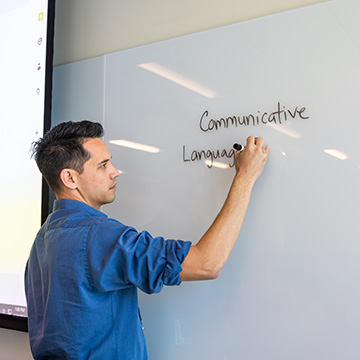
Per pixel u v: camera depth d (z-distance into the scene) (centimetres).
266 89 117
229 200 104
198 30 133
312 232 108
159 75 138
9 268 157
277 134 114
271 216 113
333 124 107
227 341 117
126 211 139
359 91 104
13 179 159
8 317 153
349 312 101
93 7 160
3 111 164
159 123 136
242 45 122
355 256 102
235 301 117
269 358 110
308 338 106
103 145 111
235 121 121
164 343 127
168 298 128
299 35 113
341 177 105
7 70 164
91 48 158
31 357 153
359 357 99
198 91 129
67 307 95
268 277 112
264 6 122
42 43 154
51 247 101
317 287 106
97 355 95
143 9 147
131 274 90
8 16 166
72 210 105
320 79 109
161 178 133
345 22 107
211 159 125
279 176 113
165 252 92
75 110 157
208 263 92
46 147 108
